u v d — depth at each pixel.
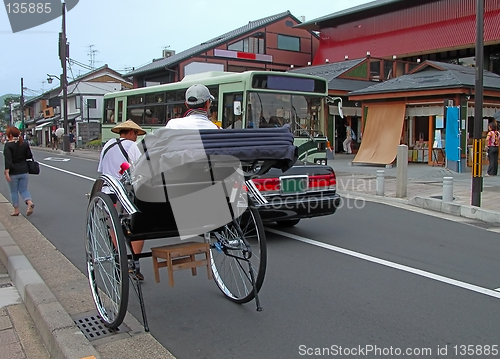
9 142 9.48
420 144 20.44
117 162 5.88
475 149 9.95
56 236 8.00
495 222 9.09
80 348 3.72
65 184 15.02
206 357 3.87
